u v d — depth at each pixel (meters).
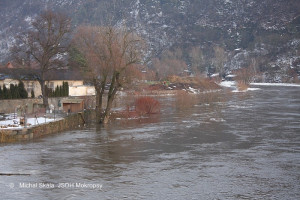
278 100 85.81
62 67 64.69
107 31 53.94
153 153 34.34
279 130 45.47
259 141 39.22
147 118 57.56
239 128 47.25
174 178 27.17
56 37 57.53
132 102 66.44
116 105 68.12
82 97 65.38
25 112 47.62
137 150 35.53
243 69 191.88
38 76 63.31
